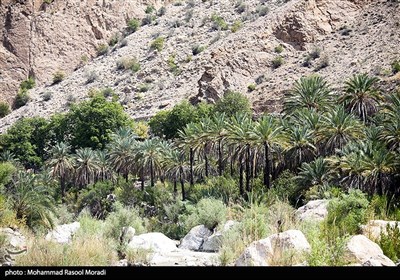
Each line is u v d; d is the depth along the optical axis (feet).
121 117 332.80
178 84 390.83
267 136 169.37
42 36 494.18
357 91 209.15
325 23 373.20
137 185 238.07
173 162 206.39
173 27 494.18
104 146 320.70
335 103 216.74
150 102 379.14
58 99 435.53
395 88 266.98
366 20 362.53
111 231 63.52
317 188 140.56
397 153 148.46
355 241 41.34
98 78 447.01
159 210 169.89
